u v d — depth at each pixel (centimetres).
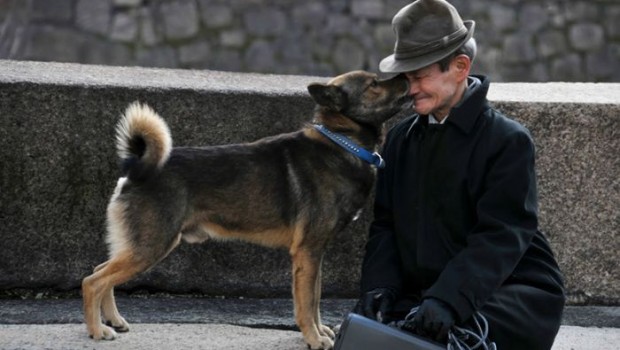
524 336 723
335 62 2941
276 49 2905
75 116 929
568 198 986
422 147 763
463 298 698
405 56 737
